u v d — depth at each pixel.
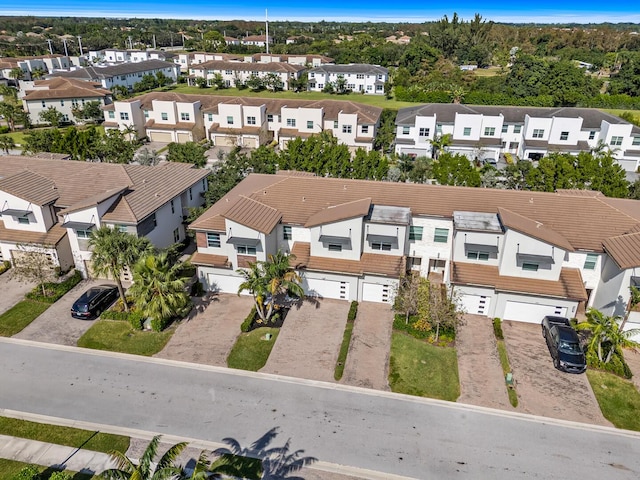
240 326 32.66
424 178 55.22
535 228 33.00
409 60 131.00
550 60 126.25
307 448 23.47
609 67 149.50
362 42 173.38
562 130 69.75
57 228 38.84
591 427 24.89
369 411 25.80
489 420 25.28
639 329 28.23
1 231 38.84
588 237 33.09
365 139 76.81
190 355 30.05
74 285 37.50
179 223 43.66
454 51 154.38
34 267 35.19
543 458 23.11
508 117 74.69
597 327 28.70
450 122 73.12
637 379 28.30
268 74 119.94
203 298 36.16
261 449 23.39
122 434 24.30
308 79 119.50
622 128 66.38
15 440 23.88
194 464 22.50
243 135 80.94
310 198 37.84
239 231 34.31
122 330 32.41
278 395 26.86
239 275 36.06
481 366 29.17
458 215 35.06
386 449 23.48
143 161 60.22
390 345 30.95
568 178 45.47
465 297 33.75
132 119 82.69
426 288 32.81
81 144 61.41
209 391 27.14
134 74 122.88
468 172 49.22
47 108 93.00
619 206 35.88
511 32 186.75
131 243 32.22
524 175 52.28
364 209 34.25
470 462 22.86
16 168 43.62
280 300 35.69
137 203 38.38
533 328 32.81
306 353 30.25
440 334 31.61
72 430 24.48
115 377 28.19
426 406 26.19
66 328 32.56
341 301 35.78
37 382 27.72
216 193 44.09
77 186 40.75
